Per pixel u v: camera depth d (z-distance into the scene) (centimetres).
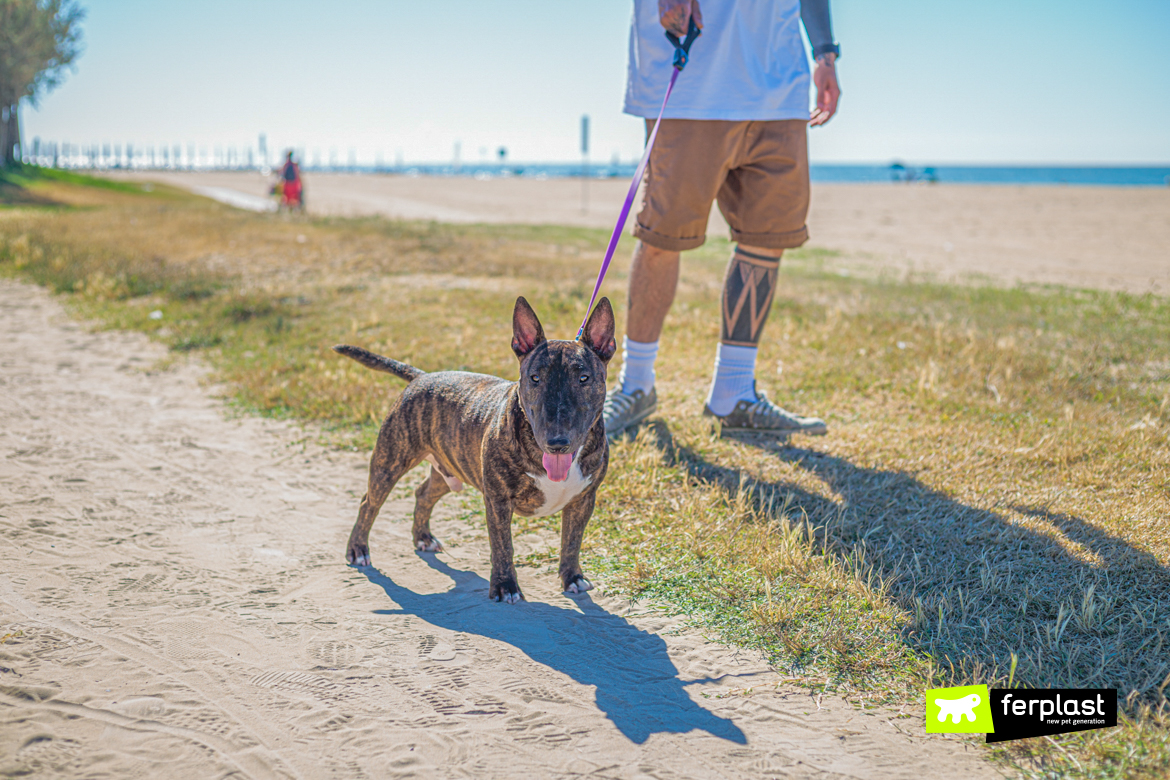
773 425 612
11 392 768
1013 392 695
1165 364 825
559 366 346
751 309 612
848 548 443
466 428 404
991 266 1806
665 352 838
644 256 611
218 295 1160
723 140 572
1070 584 388
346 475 585
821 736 295
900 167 12550
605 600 405
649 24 575
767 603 388
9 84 3978
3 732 283
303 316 1030
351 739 286
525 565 446
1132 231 2686
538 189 5984
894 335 895
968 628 361
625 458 567
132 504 520
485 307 1012
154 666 331
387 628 370
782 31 568
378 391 729
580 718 302
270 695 312
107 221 1902
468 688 321
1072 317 1077
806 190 592
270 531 489
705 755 282
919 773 275
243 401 749
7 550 441
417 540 466
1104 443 561
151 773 265
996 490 498
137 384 813
